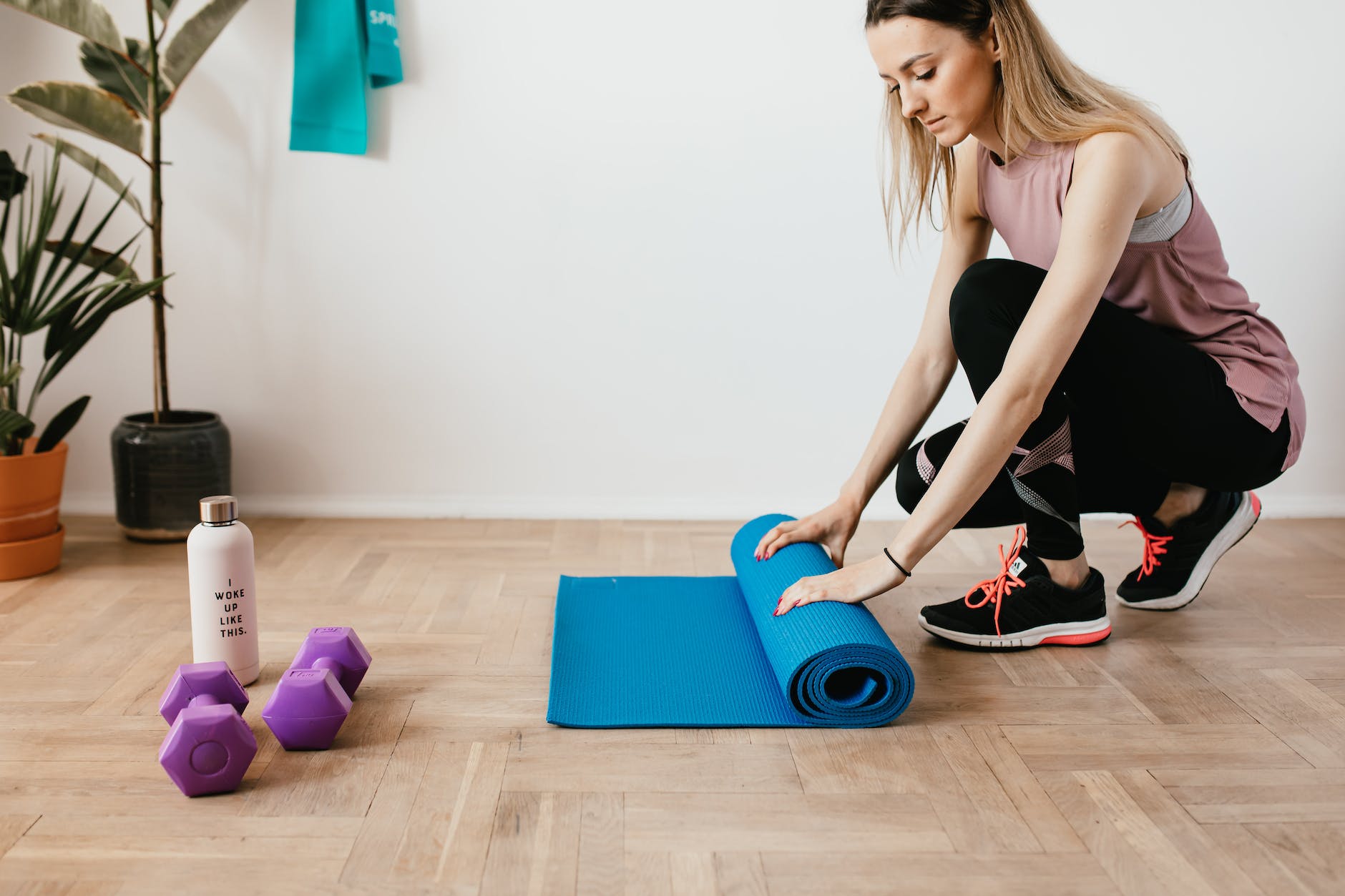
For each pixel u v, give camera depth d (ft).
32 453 6.37
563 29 7.25
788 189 7.48
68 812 3.75
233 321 7.57
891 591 6.24
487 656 5.22
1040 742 4.36
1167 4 7.33
